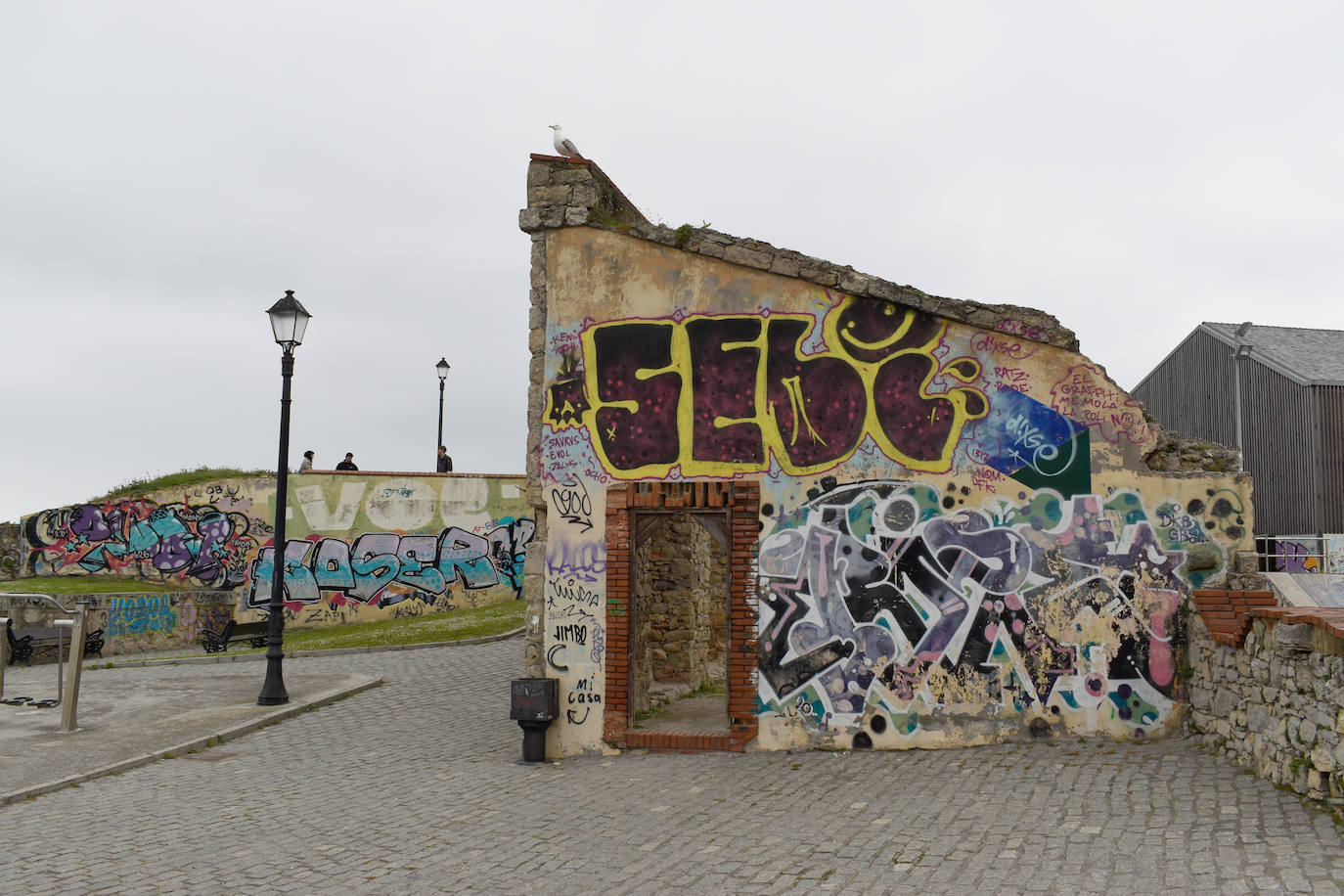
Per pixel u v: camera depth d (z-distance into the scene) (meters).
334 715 12.58
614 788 8.73
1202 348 32.19
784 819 7.52
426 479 25.95
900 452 9.89
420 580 25.67
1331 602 10.13
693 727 10.93
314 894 6.39
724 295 10.35
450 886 6.44
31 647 18.67
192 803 8.66
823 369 10.11
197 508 25.27
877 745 9.60
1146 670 9.42
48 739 11.03
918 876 6.02
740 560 10.00
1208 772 7.78
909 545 9.78
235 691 14.16
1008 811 7.20
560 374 10.55
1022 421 9.78
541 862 6.83
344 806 8.48
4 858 7.19
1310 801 6.59
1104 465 9.66
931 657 9.62
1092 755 8.71
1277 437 28.69
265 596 25.08
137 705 13.08
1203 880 5.44
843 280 10.07
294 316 13.48
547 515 10.43
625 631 10.13
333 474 25.48
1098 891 5.48
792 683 9.80
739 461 10.14
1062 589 9.58
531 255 10.77
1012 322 9.83
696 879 6.29
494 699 13.19
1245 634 7.87
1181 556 9.52
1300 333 31.86
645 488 10.21
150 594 21.56
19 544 25.02
